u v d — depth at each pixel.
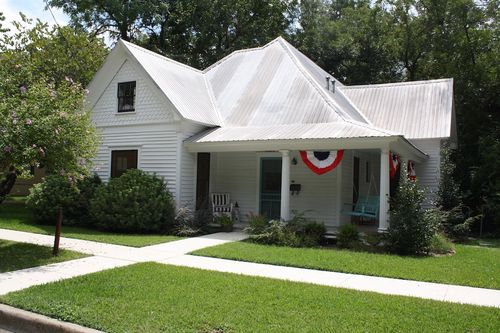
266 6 32.44
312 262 9.45
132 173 14.63
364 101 20.78
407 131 18.34
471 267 9.39
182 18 30.91
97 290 6.80
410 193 11.48
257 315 5.72
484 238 17.11
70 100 9.84
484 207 18.45
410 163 15.84
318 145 13.09
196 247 11.45
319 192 15.45
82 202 15.29
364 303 6.36
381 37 31.52
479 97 24.89
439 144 18.02
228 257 9.95
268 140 13.46
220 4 31.02
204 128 16.23
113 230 14.30
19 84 10.40
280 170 16.28
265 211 16.39
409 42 29.98
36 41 22.06
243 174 16.75
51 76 21.62
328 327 5.31
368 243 11.82
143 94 16.09
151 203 13.94
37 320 5.58
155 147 15.72
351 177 16.42
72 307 5.93
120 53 16.55
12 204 23.78
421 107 19.38
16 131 8.59
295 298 6.56
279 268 9.03
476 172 19.91
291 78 17.20
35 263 8.91
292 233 12.40
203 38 31.53
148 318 5.55
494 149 19.45
